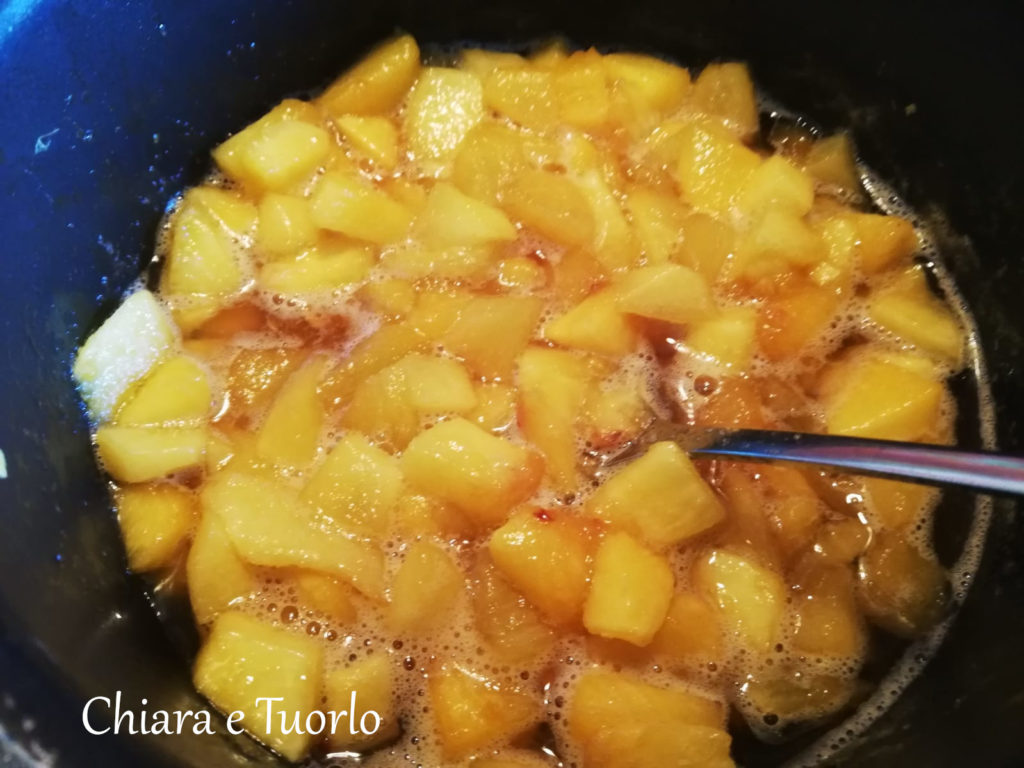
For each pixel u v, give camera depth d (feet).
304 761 0.52
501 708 0.52
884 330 0.66
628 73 0.74
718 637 0.54
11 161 0.58
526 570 0.52
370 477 0.56
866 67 0.70
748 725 0.53
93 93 0.63
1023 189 0.63
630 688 0.51
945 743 0.50
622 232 0.66
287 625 0.54
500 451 0.56
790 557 0.57
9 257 0.58
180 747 0.48
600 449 0.59
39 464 0.56
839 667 0.55
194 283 0.67
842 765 0.52
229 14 0.67
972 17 0.61
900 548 0.58
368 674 0.52
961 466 0.42
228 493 0.56
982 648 0.55
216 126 0.73
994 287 0.66
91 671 0.49
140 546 0.58
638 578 0.52
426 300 0.64
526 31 0.77
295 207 0.68
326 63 0.75
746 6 0.71
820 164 0.73
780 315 0.64
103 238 0.66
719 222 0.67
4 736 0.41
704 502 0.54
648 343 0.64
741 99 0.75
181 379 0.62
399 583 0.54
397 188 0.70
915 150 0.70
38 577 0.51
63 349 0.62
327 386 0.61
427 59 0.77
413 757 0.51
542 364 0.61
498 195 0.68
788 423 0.61
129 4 0.62
